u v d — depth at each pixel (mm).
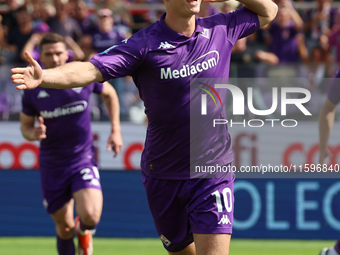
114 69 14711
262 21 16656
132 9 37656
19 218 33438
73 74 14039
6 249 29516
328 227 32688
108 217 33375
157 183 16625
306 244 31656
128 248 30219
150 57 15156
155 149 16344
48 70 13734
